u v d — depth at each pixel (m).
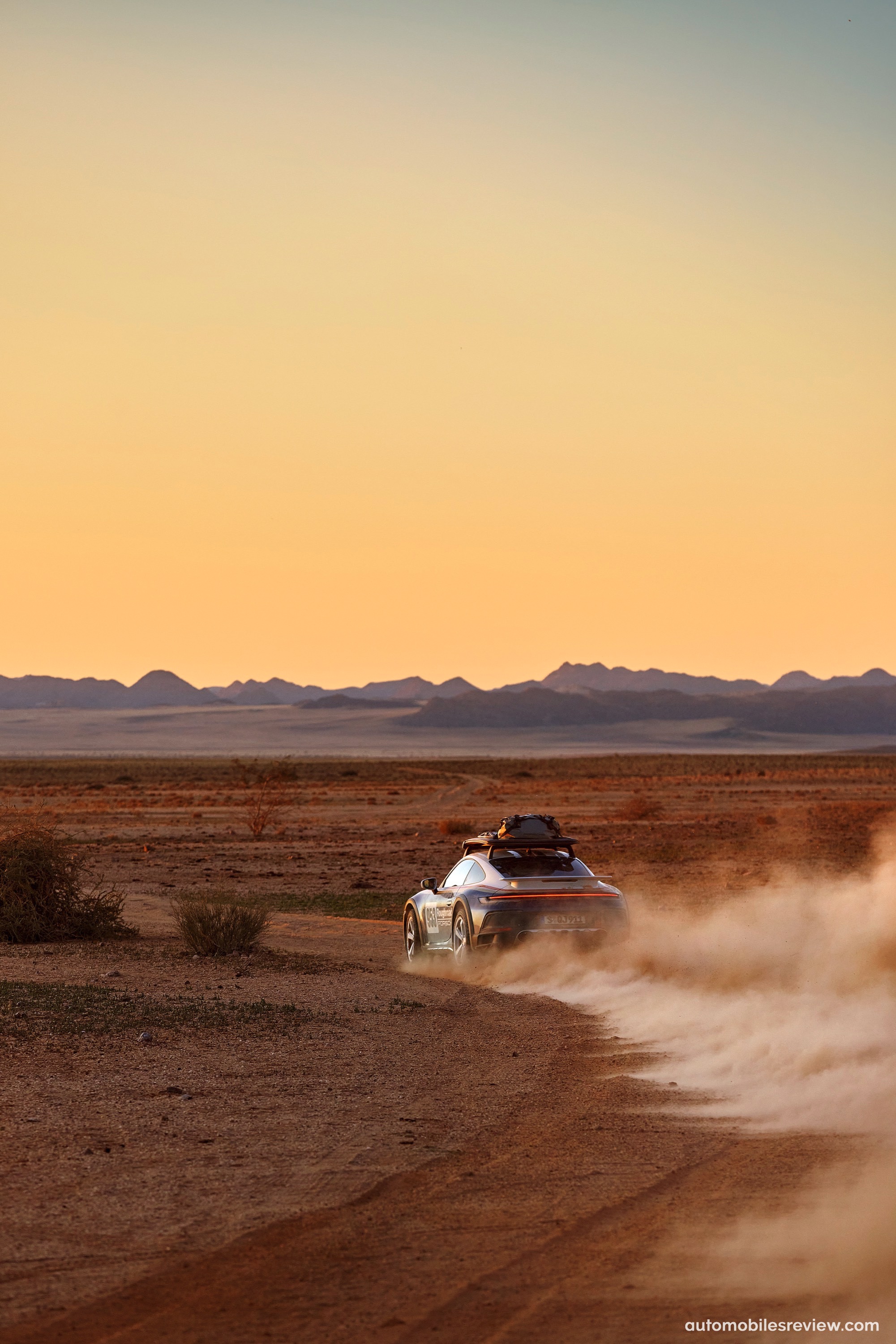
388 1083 18.95
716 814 121.25
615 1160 14.80
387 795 185.00
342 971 31.19
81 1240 11.93
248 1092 18.16
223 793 193.88
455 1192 13.56
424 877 62.69
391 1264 11.44
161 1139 15.53
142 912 48.19
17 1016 23.00
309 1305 10.50
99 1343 9.74
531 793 184.88
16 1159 14.52
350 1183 13.85
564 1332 9.98
